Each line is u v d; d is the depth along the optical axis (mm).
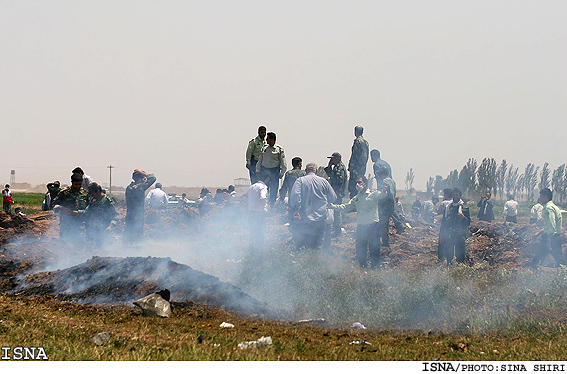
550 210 21031
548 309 13883
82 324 11555
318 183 20547
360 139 25266
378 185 20750
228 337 10867
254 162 28938
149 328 11609
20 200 95812
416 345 11055
